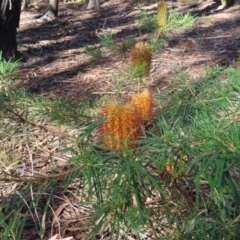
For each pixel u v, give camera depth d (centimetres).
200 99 122
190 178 122
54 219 188
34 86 362
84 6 958
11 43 430
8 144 232
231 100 115
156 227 133
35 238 179
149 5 906
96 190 94
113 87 290
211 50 461
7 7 414
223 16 673
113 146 94
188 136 88
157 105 149
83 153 95
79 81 370
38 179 91
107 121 94
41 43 557
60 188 205
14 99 132
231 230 102
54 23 749
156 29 154
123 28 649
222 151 80
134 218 90
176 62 407
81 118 141
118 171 84
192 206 117
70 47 533
